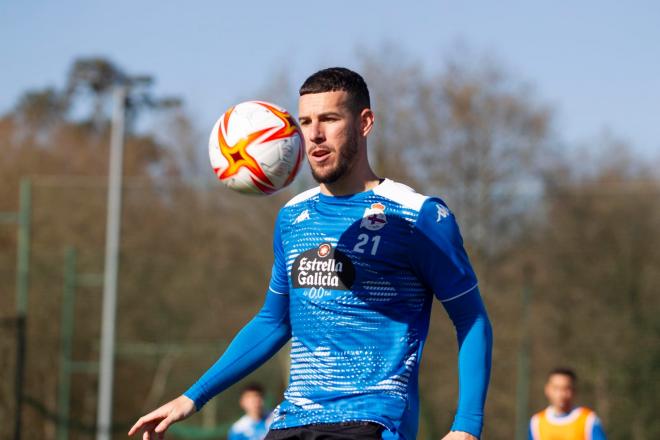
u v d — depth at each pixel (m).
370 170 12.37
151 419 12.82
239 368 13.07
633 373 55.50
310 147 11.97
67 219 68.88
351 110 11.91
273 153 12.55
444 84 74.12
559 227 58.09
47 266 65.50
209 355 61.75
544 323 56.78
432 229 11.70
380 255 11.73
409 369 11.69
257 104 12.88
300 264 12.14
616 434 55.53
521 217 59.38
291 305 12.27
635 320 56.00
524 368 54.56
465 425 11.23
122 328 63.44
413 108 74.19
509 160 72.50
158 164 86.81
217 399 63.09
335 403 11.61
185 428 60.50
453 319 11.88
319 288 11.92
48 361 63.25
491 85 74.06
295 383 12.02
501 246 59.84
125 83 123.50
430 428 57.88
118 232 51.00
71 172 81.75
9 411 61.19
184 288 62.97
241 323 62.84
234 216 67.25
